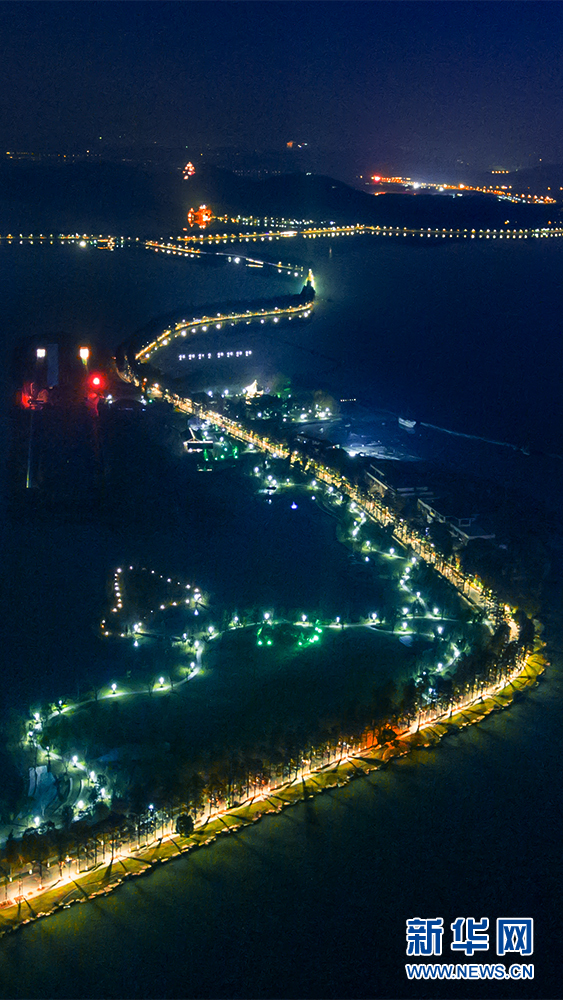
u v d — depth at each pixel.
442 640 79.38
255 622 81.50
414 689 67.50
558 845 55.28
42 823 55.34
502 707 70.00
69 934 47.69
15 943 47.09
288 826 56.22
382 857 53.66
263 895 50.59
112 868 52.53
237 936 47.84
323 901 50.31
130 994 44.06
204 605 84.38
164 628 80.19
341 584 90.00
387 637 80.06
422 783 60.56
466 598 87.00
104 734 64.75
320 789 59.81
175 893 50.62
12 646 76.50
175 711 68.00
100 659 75.12
